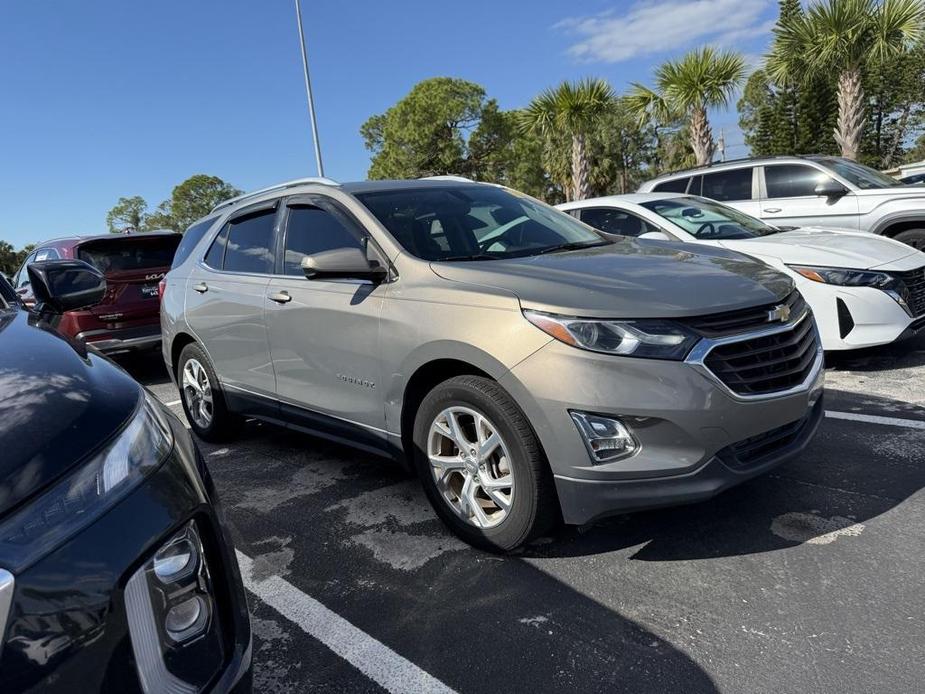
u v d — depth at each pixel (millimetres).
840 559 2676
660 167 47688
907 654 2115
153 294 7516
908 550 2697
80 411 1412
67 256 7383
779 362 2684
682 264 3080
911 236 7309
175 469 1473
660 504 2479
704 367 2471
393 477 3902
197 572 1388
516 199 4199
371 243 3354
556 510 2678
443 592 2662
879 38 13148
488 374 2680
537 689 2092
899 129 46875
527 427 2617
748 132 45312
